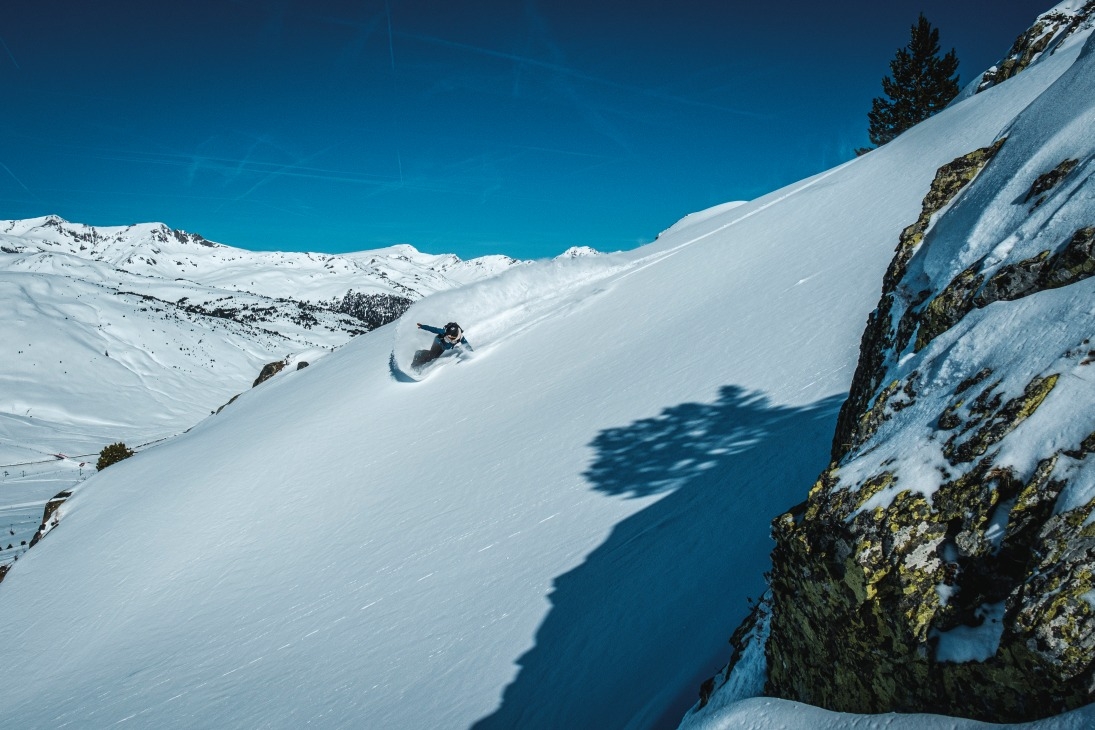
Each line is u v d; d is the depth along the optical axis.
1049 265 2.42
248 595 9.62
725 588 5.21
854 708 2.22
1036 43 18.25
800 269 12.36
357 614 7.64
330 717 5.95
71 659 10.31
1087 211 2.45
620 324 14.55
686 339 11.62
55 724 8.11
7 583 14.89
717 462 7.16
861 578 2.12
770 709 2.35
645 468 7.78
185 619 9.86
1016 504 1.84
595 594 5.96
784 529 2.62
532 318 18.08
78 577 13.38
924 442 2.28
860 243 12.06
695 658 4.56
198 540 12.74
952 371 2.48
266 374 30.89
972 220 3.30
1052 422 1.90
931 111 35.12
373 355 21.88
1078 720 1.42
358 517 10.56
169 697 7.62
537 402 12.05
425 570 7.87
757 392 8.38
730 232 18.09
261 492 13.81
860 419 2.84
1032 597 1.63
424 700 5.62
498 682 5.46
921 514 2.06
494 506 8.61
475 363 16.30
